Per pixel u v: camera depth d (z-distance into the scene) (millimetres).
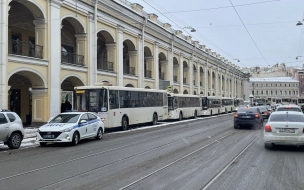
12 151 13531
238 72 86438
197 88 53781
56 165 10086
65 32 30203
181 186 7277
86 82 26453
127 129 23953
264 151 12461
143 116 26547
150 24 36500
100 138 17859
